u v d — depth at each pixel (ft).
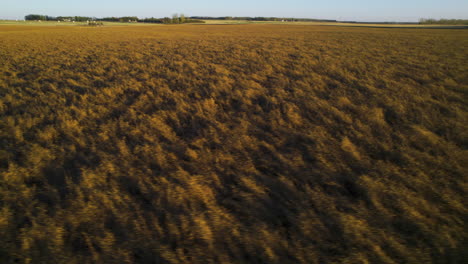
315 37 113.70
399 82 37.22
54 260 11.69
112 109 30.55
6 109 30.50
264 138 23.68
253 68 48.65
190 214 14.43
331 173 18.24
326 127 25.31
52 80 42.57
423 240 12.53
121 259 11.71
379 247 12.25
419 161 19.26
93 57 63.77
